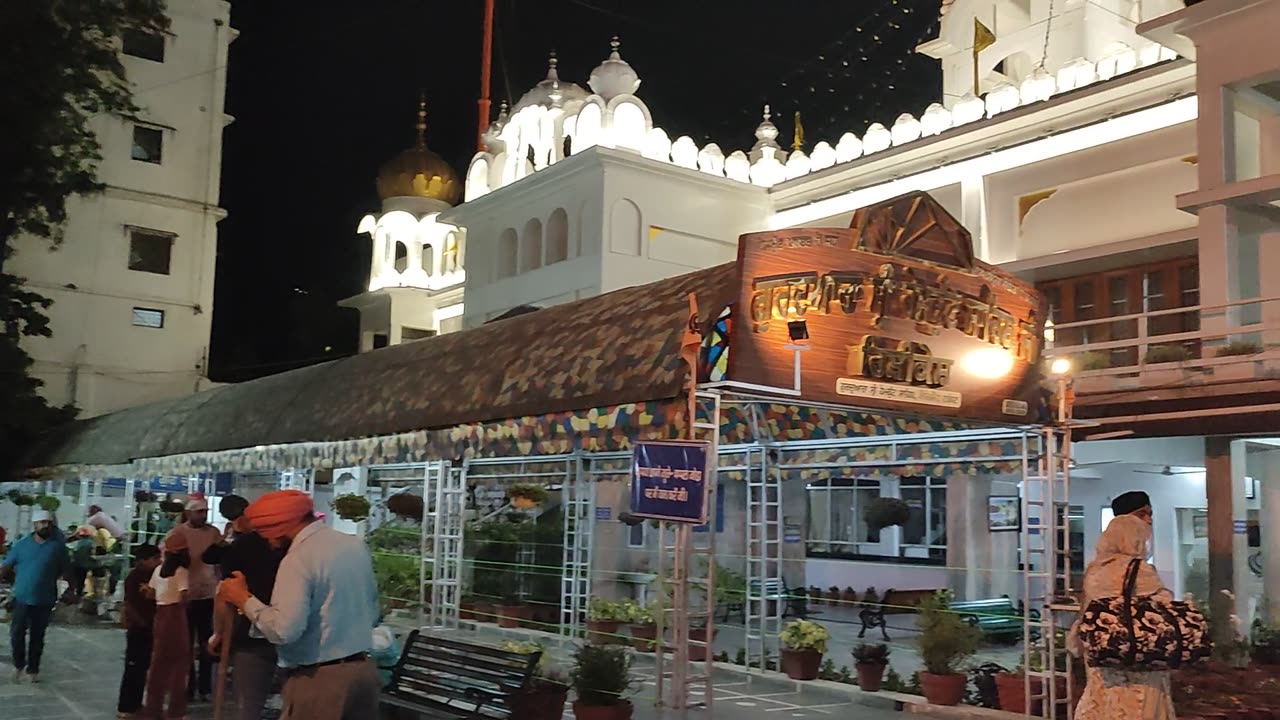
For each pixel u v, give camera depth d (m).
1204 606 13.16
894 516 17.14
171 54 32.34
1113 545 6.14
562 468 16.45
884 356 8.52
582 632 14.98
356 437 11.83
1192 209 16.09
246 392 16.16
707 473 7.89
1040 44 22.80
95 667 12.59
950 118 20.62
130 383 31.02
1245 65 15.53
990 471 11.46
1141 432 13.75
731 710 10.59
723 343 7.96
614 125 21.59
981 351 9.26
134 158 31.58
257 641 7.71
